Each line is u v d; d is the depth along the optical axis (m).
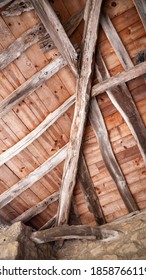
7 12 2.22
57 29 2.25
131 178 2.94
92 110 2.71
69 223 3.20
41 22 2.31
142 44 2.40
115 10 2.31
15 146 2.81
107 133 2.79
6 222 3.22
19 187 3.02
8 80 2.53
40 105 2.70
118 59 2.50
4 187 3.08
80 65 2.41
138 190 2.97
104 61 2.52
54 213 3.27
